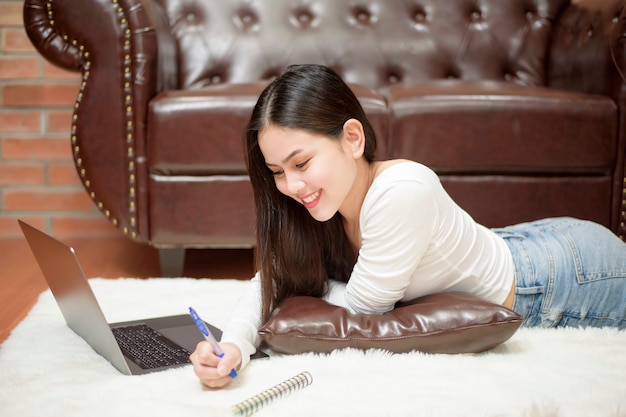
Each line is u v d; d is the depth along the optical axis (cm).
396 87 256
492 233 167
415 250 146
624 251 166
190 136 236
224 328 155
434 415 113
